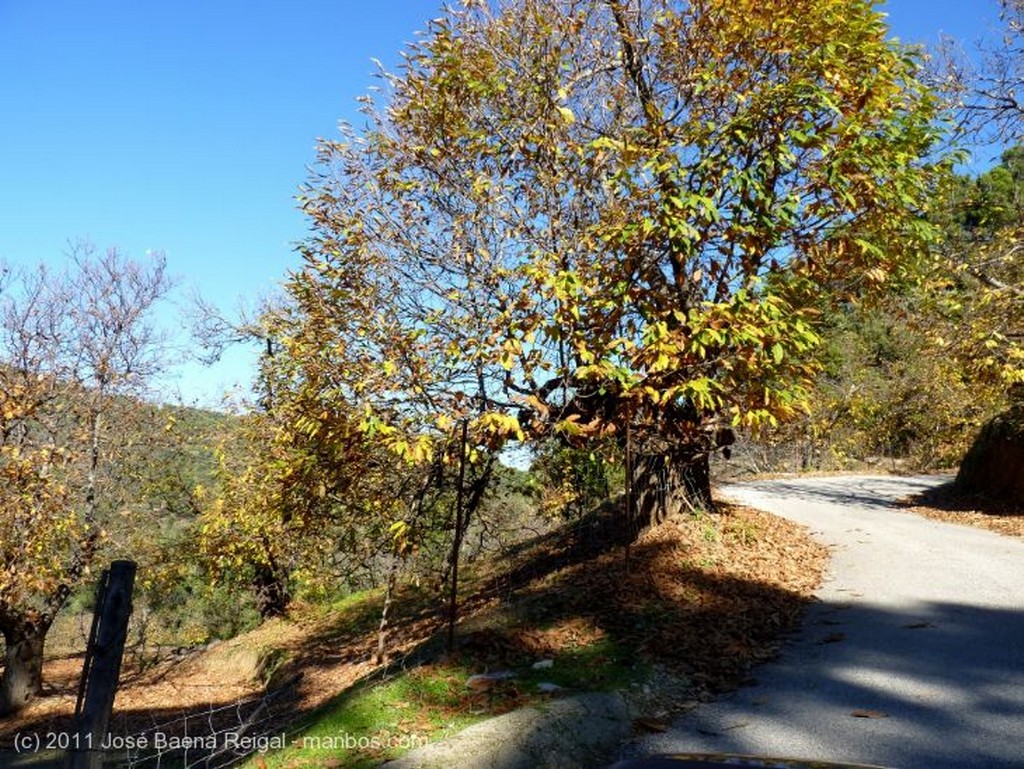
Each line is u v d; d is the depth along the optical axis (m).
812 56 8.63
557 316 7.80
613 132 9.98
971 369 15.41
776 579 9.59
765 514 14.12
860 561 10.79
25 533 12.33
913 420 32.44
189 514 19.62
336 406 8.47
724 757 2.37
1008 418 16.30
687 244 8.22
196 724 10.38
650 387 8.18
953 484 18.41
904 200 8.65
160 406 16.19
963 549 11.12
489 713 5.52
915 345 30.30
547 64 9.02
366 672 10.65
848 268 9.78
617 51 10.42
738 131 8.41
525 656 6.80
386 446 8.70
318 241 8.61
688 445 10.59
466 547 13.16
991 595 8.42
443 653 7.02
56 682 17.73
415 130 9.00
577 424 8.93
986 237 15.71
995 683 5.70
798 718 5.31
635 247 8.54
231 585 20.77
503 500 12.26
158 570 18.06
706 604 8.32
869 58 8.78
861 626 7.60
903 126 8.95
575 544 14.22
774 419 8.26
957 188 14.86
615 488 17.25
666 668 6.44
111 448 15.01
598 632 7.34
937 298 14.91
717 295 8.99
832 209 8.92
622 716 5.43
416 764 4.62
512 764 4.61
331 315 8.57
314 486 10.01
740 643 7.16
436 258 8.61
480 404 8.44
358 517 10.59
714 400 8.63
